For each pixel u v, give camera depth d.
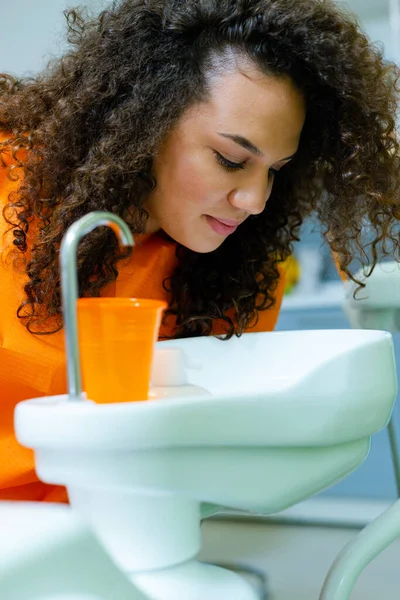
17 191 0.96
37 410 0.54
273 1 0.89
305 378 0.62
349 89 0.94
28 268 0.91
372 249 1.07
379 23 2.62
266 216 1.15
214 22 0.90
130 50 0.96
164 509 0.58
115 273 0.98
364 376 0.66
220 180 0.90
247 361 0.83
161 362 0.68
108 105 0.97
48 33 2.45
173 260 1.09
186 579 0.58
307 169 1.13
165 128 0.91
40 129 0.99
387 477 2.23
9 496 0.96
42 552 0.39
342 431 0.65
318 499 2.25
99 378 0.59
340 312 2.34
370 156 1.01
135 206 0.96
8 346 0.90
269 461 0.61
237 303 1.12
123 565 0.58
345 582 0.75
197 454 0.57
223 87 0.87
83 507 0.58
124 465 0.54
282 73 0.89
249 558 1.82
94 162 0.94
